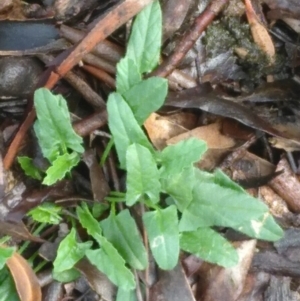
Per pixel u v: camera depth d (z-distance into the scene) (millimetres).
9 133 272
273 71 298
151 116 277
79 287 276
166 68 273
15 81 270
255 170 288
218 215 254
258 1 292
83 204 268
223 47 292
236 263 253
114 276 247
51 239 274
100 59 275
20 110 278
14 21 272
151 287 264
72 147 254
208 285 272
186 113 287
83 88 276
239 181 284
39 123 250
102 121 268
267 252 278
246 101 291
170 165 250
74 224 271
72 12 279
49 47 269
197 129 281
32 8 277
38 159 264
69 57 257
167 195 270
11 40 271
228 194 254
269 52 295
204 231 259
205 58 291
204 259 256
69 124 249
